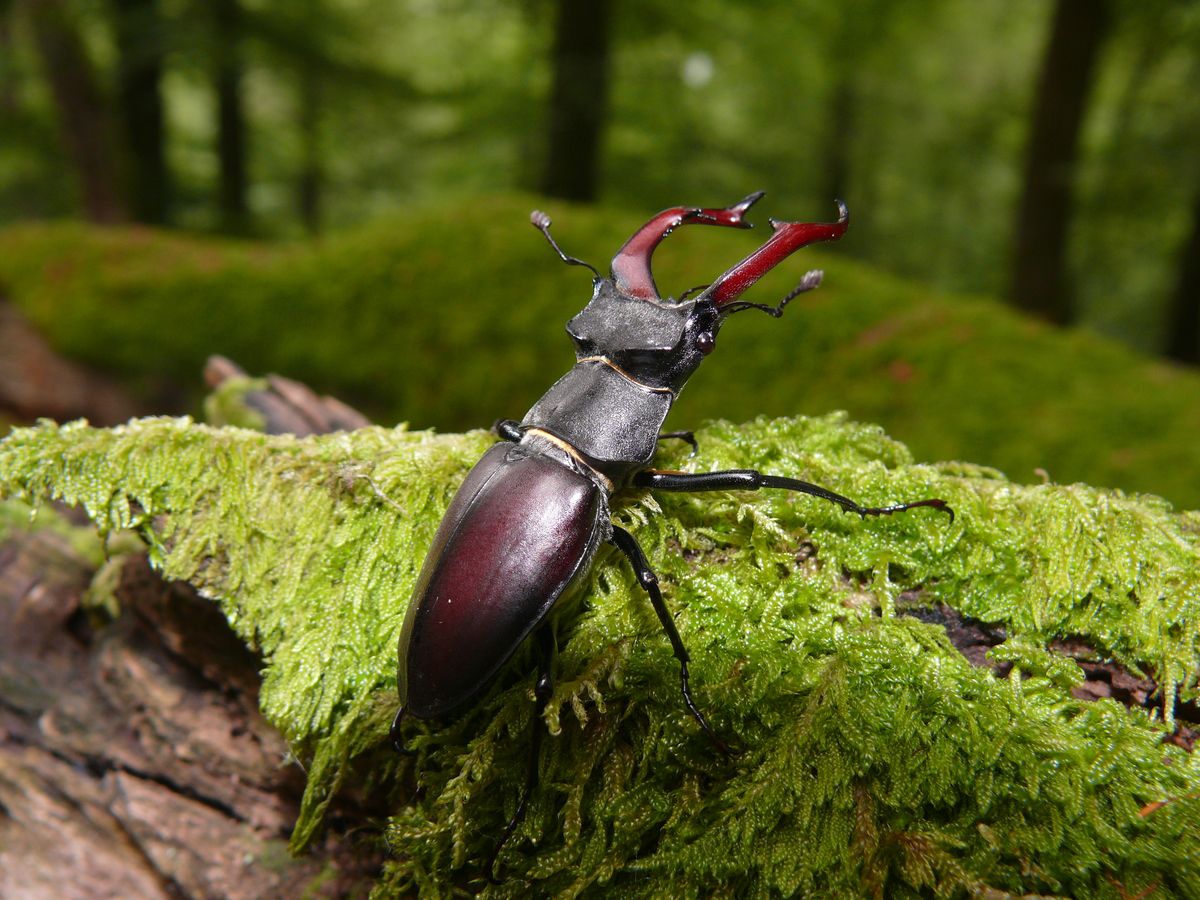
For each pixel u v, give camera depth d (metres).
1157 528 0.10
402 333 0.35
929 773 0.10
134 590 0.13
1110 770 0.09
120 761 0.14
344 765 0.11
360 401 0.35
